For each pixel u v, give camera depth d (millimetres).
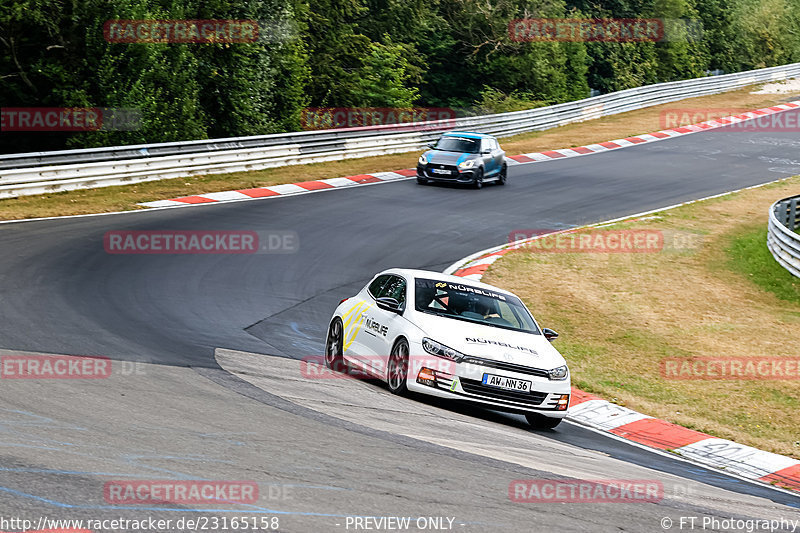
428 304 19438
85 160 43250
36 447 10836
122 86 55562
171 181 46969
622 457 16891
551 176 59188
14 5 53062
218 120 67250
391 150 63250
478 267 35344
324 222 40562
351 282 31297
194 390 15578
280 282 30125
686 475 16266
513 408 17906
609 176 60594
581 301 32594
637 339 28734
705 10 138750
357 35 88938
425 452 13141
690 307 33406
